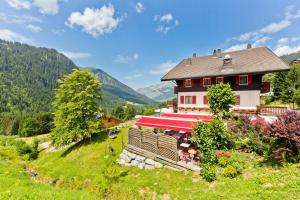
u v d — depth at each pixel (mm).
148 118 27703
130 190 18141
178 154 20391
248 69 32562
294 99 41469
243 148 18906
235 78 34812
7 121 144875
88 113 37219
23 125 110875
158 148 21578
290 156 15062
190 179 16969
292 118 15102
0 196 9938
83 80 38594
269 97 56719
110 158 25203
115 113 107000
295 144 14797
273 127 15352
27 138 93000
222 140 19000
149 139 22797
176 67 47375
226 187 14430
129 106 110250
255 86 32719
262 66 31812
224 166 16719
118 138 34000
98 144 34125
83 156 31562
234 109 33500
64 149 41969
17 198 9766
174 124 23484
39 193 10695
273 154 15766
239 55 39125
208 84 37906
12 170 18203
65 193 11484
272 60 32375
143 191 17641
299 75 52219
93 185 20188
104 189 19109
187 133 23500
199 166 18297
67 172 26594
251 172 15352
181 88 42531
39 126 111500
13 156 48906
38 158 45312
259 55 35750
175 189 16469
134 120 50375
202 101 38750
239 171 15773
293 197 11492
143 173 20578
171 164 19641
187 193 15477
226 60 36438
